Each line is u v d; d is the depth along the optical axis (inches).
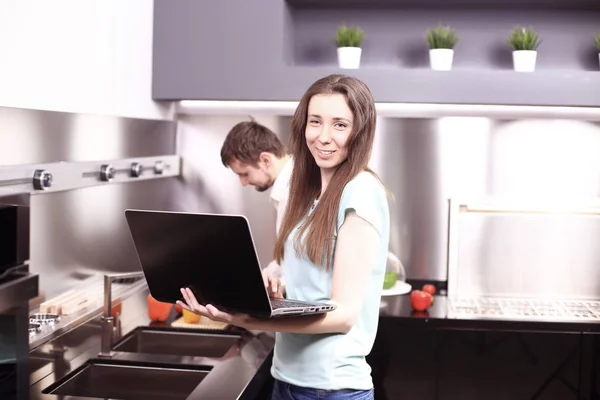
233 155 117.5
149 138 127.8
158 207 137.6
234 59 130.0
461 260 135.1
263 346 100.5
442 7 139.6
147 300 121.0
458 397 118.3
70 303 96.8
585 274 134.0
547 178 136.9
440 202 138.6
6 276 60.9
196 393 80.7
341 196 64.1
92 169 101.3
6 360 65.1
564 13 138.8
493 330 117.0
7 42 81.0
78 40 100.5
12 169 79.0
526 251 134.3
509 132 136.9
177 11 130.8
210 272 60.9
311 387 65.9
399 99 128.3
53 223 97.3
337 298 63.3
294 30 142.2
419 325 117.6
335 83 63.9
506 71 127.3
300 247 65.7
